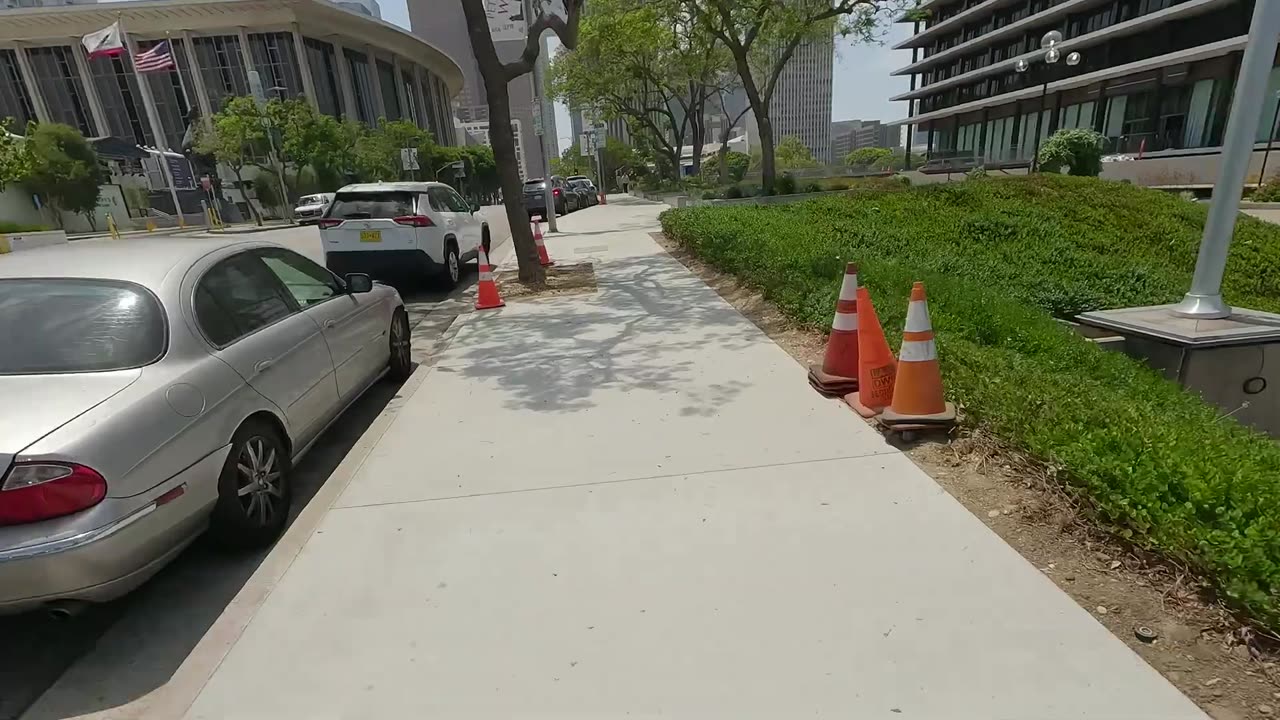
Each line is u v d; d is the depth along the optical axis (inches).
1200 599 102.3
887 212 572.1
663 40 1027.9
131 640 112.0
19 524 97.2
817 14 905.5
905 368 164.6
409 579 121.3
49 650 112.3
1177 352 236.2
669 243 565.9
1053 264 444.5
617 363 240.7
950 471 147.6
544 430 184.2
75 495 98.8
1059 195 609.0
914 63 2903.5
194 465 119.5
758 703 89.5
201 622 116.3
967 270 388.5
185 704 96.6
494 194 3063.5
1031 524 125.8
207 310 141.1
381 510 146.1
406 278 472.1
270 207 1834.4
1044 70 2031.3
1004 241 501.0
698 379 217.3
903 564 116.3
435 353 274.2
